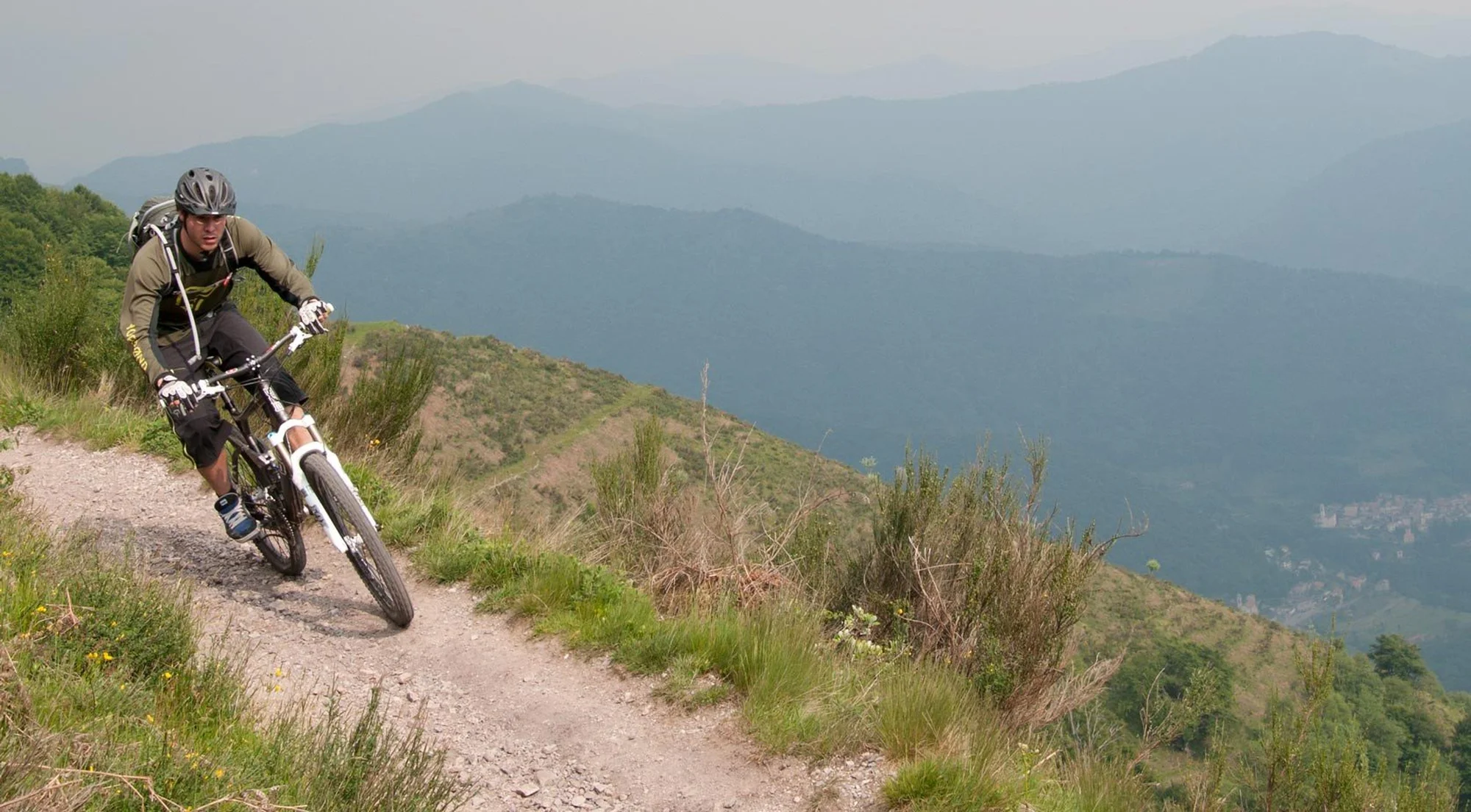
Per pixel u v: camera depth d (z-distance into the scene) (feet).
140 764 10.08
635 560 22.09
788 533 22.62
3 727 10.05
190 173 16.85
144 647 13.35
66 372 34.47
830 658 17.44
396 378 29.53
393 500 24.18
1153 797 16.60
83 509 23.39
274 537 20.35
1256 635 214.28
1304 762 16.69
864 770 13.98
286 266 18.83
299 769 11.39
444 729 14.96
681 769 14.24
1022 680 18.47
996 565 19.88
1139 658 76.43
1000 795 13.20
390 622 18.37
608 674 16.90
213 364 19.02
